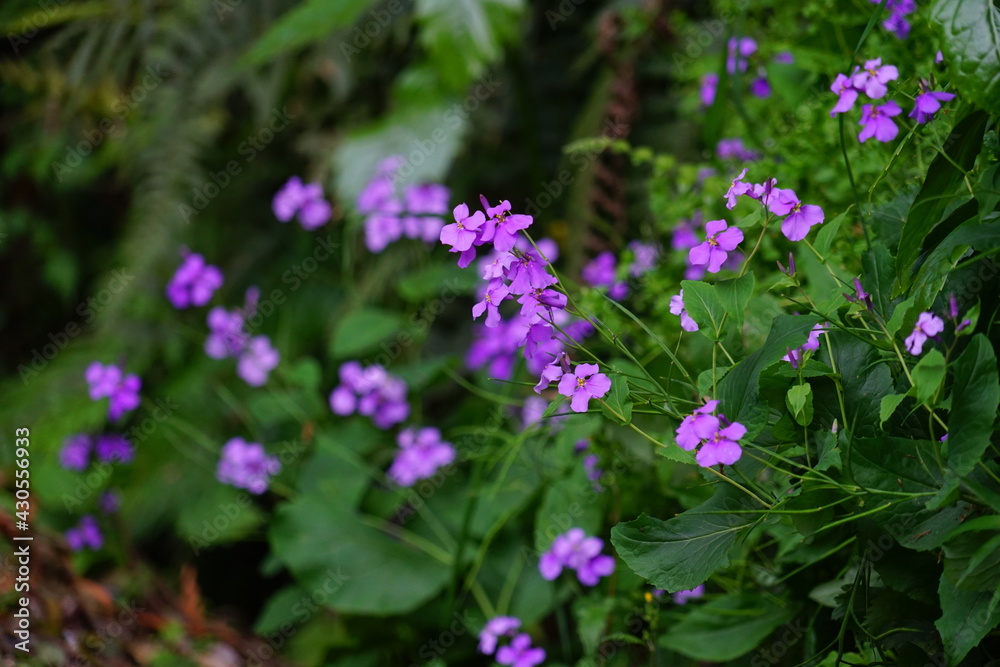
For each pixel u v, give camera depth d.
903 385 1.03
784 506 1.02
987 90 1.00
